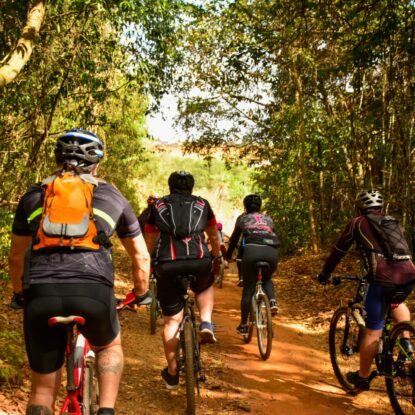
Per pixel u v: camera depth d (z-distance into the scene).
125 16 9.61
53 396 2.88
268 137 20.06
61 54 9.66
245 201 7.07
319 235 19.03
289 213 19.88
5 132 9.58
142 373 5.73
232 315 9.41
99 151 3.09
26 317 2.75
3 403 4.34
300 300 10.87
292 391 5.51
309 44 14.91
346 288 10.70
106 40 10.00
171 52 10.78
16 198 9.90
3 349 5.16
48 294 2.70
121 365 2.96
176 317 4.98
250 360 6.53
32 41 7.52
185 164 36.19
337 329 6.33
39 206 2.86
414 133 10.02
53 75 9.58
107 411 2.82
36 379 2.85
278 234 20.39
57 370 2.88
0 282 8.81
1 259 9.01
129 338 7.11
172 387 5.03
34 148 9.57
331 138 16.08
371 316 4.79
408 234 10.20
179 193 5.06
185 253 4.76
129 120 14.78
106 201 2.92
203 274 4.86
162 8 9.72
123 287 11.30
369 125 13.04
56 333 2.84
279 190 20.27
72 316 2.68
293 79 17.05
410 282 4.71
